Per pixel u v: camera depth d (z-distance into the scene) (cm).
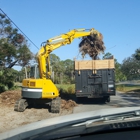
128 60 6341
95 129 240
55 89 1314
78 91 1661
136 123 254
